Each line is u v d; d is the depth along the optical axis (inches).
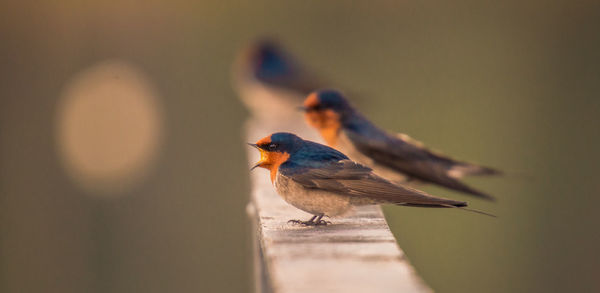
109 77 971.9
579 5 1180.5
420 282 152.9
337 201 217.9
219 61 1018.1
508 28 1161.4
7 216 853.2
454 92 1009.5
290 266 166.6
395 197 210.8
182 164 965.2
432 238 676.1
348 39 1124.5
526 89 1063.0
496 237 754.8
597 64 1132.5
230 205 939.3
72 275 826.8
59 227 860.6
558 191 885.8
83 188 895.7
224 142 995.9
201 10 1013.2
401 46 1119.0
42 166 906.7
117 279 841.5
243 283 859.4
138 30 991.0
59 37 951.0
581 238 833.5
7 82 920.3
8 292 806.5
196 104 1000.2
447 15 1144.2
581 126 1010.7
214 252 877.2
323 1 1105.4
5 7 909.2
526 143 937.5
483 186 784.3
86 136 940.0
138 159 948.0
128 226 885.2
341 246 188.5
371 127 327.0
